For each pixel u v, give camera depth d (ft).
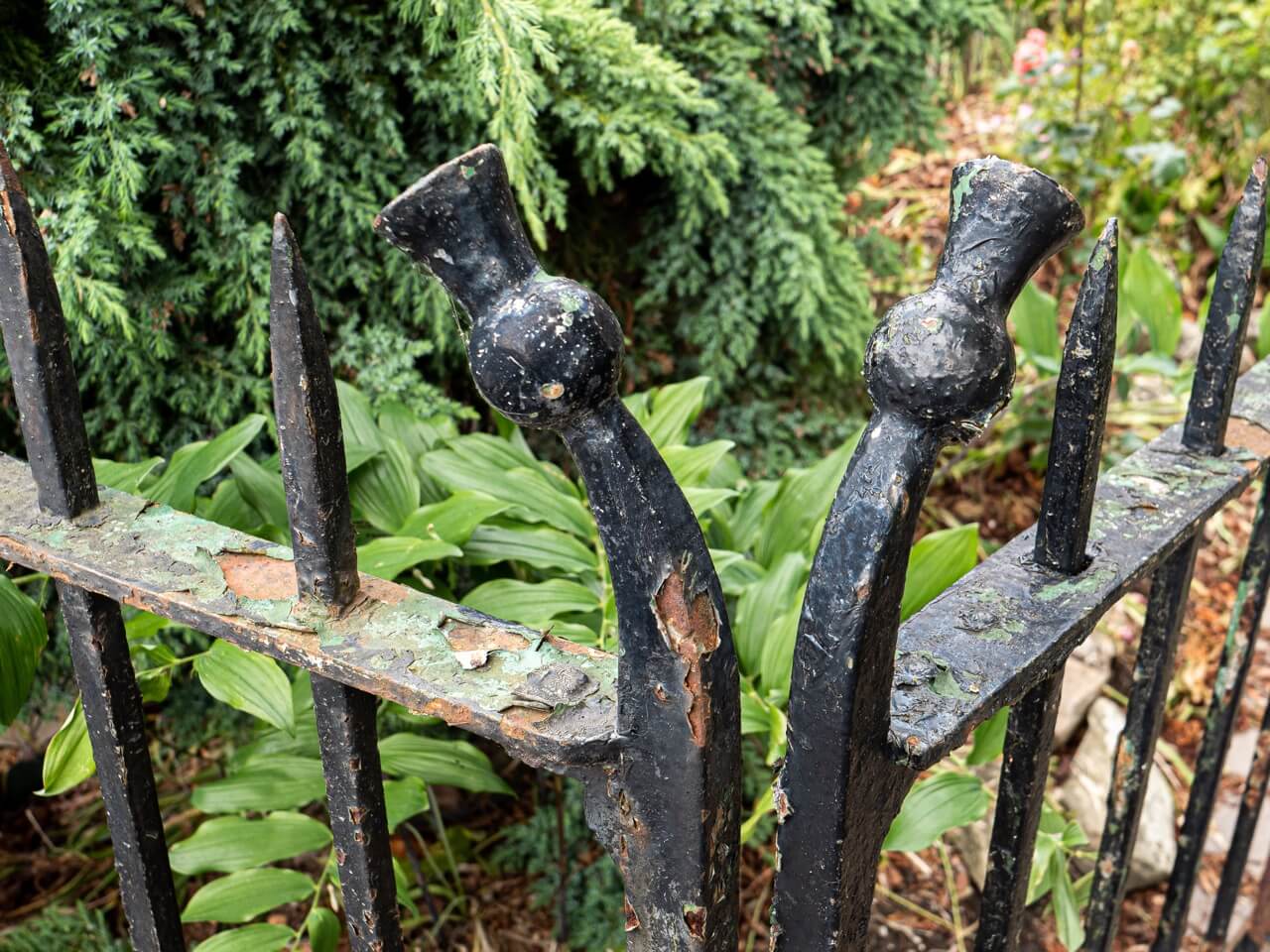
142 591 2.50
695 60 6.54
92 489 2.78
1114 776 3.68
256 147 5.38
